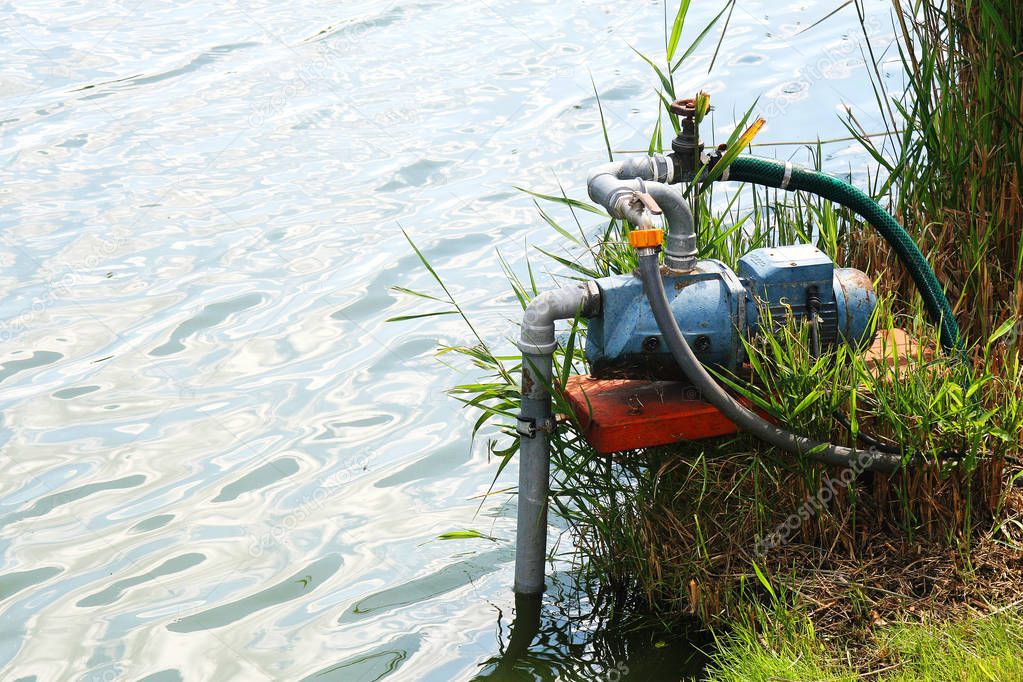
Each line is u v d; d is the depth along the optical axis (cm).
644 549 330
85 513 390
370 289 534
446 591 349
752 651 293
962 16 384
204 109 743
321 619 338
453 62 795
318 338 497
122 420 444
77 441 431
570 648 320
